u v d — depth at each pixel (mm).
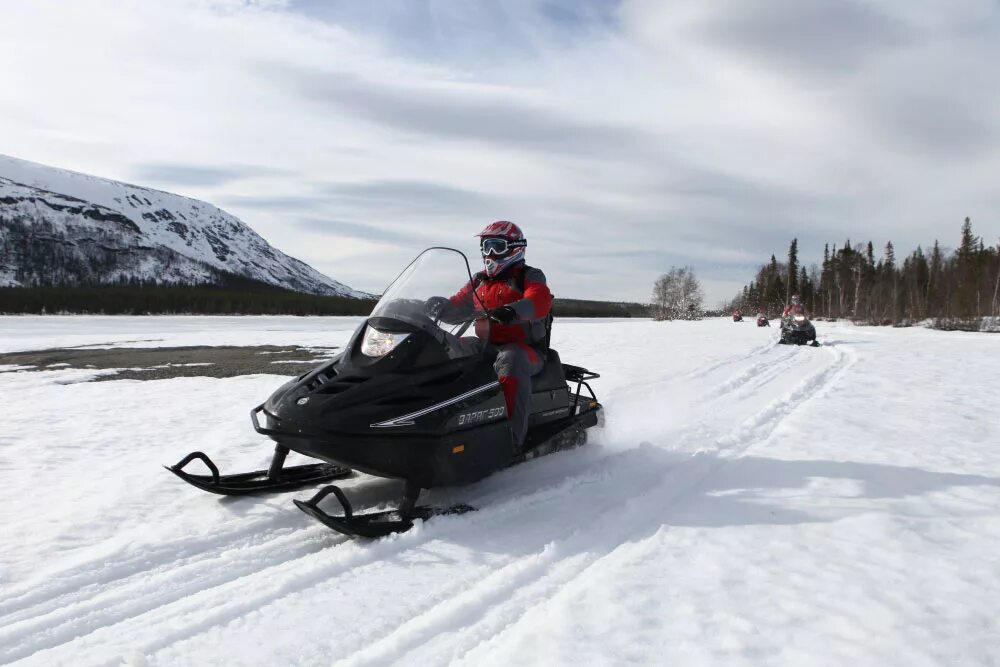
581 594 2543
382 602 2543
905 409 7141
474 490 3982
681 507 3727
